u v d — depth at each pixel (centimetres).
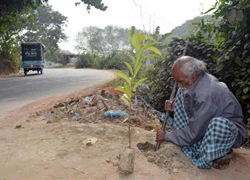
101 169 265
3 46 2675
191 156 289
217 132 254
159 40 257
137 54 258
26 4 2288
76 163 278
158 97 664
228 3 443
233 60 449
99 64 3631
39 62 2323
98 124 406
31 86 1164
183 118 304
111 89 706
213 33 551
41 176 254
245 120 442
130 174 257
